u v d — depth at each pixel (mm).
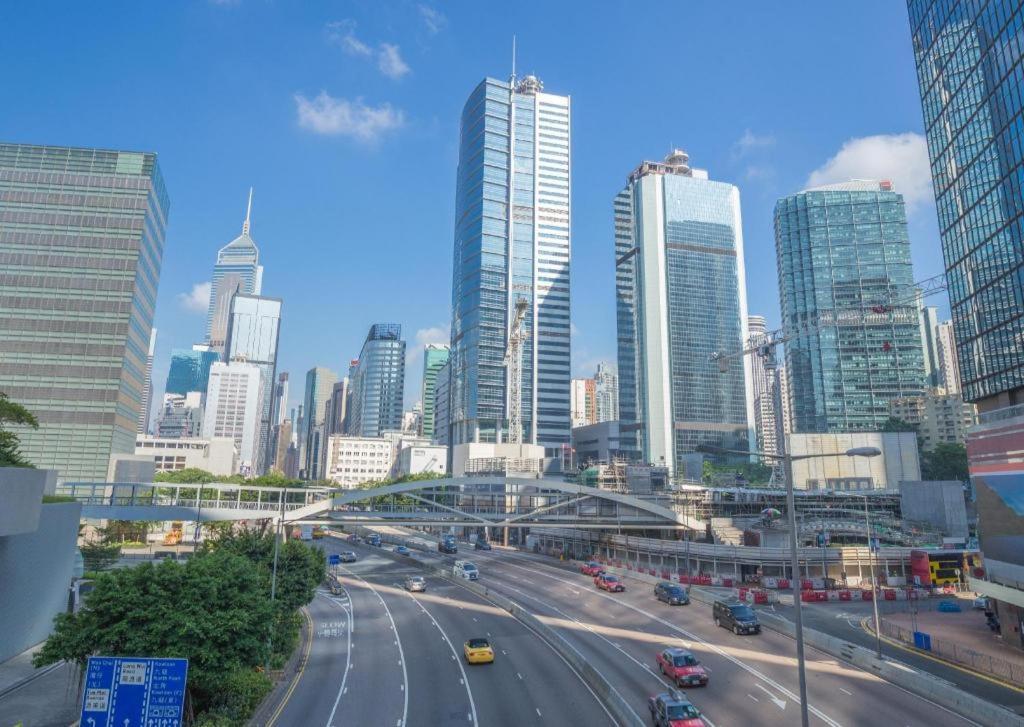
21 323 116625
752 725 28344
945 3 64125
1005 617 43344
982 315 58000
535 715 30500
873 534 81125
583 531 97812
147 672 21812
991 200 56594
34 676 34625
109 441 115188
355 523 77000
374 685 35531
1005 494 42375
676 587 58031
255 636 28766
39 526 40500
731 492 91062
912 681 33375
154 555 86562
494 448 164250
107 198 124688
